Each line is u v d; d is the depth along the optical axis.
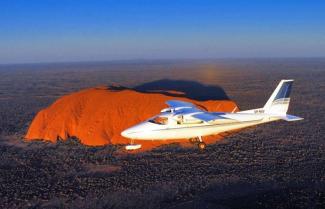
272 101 33.06
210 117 29.27
